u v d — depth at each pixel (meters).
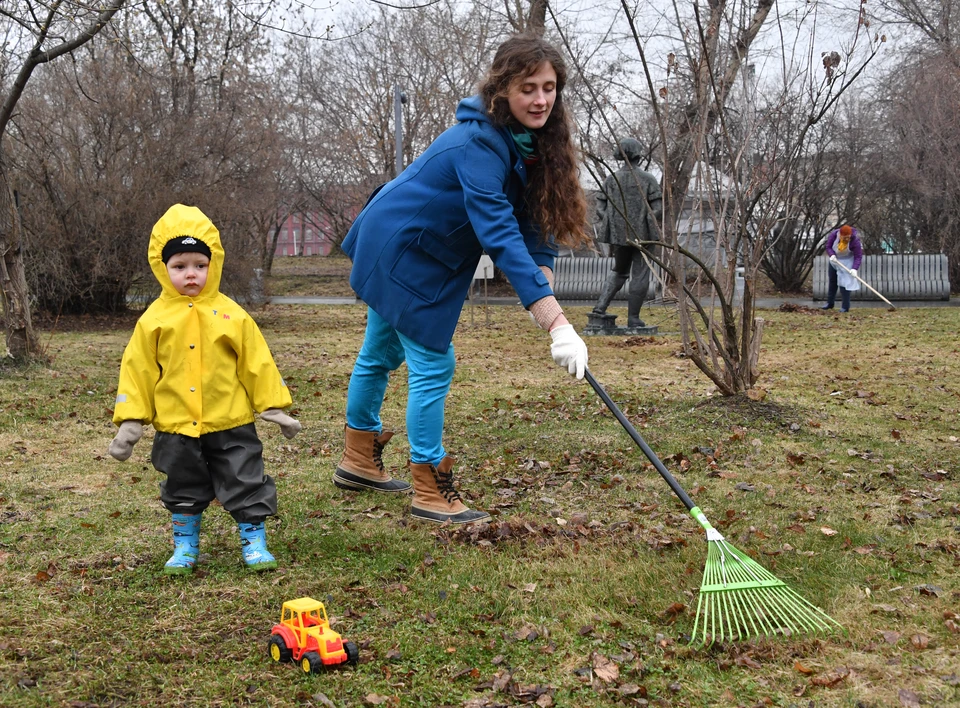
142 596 3.62
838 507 4.81
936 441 6.25
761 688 2.94
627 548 4.19
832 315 16.22
